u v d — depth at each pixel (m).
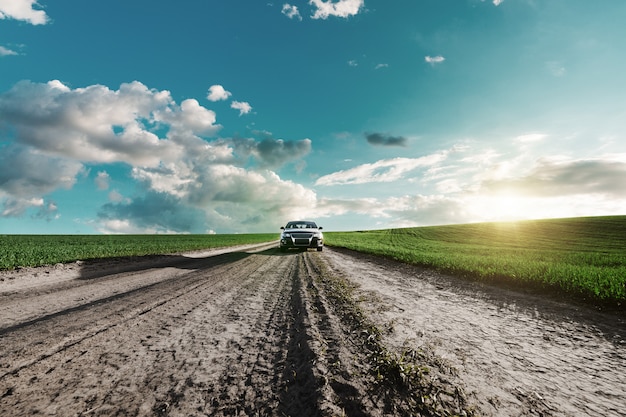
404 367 2.77
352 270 10.67
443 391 2.47
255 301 5.79
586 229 48.34
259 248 24.58
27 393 2.41
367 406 2.26
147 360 3.09
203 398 2.39
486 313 5.29
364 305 5.40
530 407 2.31
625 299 5.86
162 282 8.03
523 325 4.63
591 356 3.45
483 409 2.25
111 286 7.49
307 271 9.93
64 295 6.41
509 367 3.05
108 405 2.26
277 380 2.70
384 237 57.34
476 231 59.91
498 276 8.62
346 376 2.70
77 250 16.80
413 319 4.64
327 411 2.15
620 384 2.76
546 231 50.56
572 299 6.57
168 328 4.12
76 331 3.94
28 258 12.20
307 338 3.67
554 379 2.82
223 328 4.15
